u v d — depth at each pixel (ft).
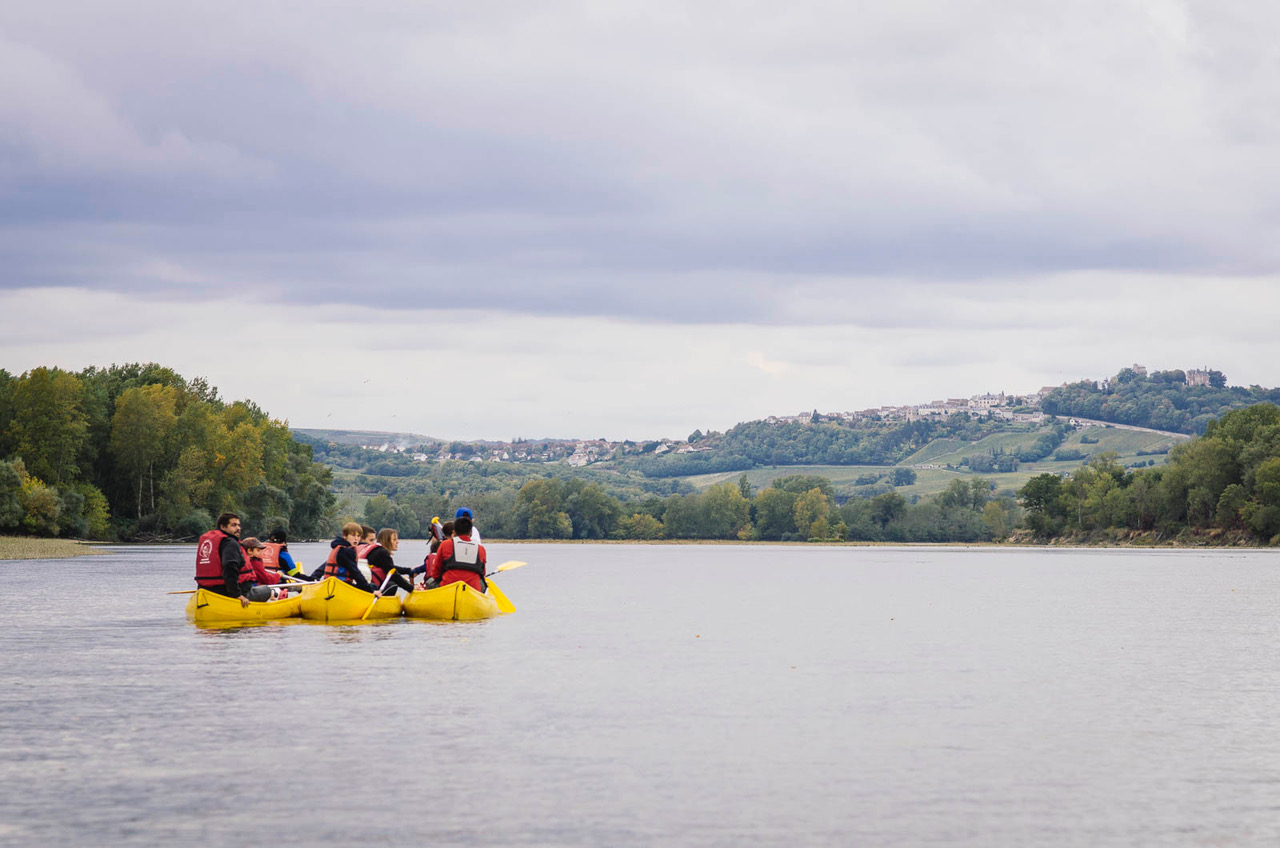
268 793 34.68
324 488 466.29
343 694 52.70
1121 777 37.32
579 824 31.60
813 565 309.42
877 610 117.91
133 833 30.68
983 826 31.63
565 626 91.66
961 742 42.78
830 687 56.85
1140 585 182.80
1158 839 30.53
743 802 33.96
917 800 34.30
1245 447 463.42
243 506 406.41
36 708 48.62
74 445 358.02
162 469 395.55
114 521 385.29
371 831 30.89
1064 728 45.75
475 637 79.25
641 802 33.88
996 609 120.26
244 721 45.85
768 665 66.18
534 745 41.68
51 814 32.40
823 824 31.73
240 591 89.25
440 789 35.22
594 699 52.11
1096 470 568.82
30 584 145.69
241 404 444.14
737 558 397.39
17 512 317.63
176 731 43.78
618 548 607.78
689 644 78.23
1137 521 527.81
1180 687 57.57
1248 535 460.55
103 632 81.05
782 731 44.70
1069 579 206.49
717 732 44.45
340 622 88.89
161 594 124.67
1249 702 52.60
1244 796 34.96
